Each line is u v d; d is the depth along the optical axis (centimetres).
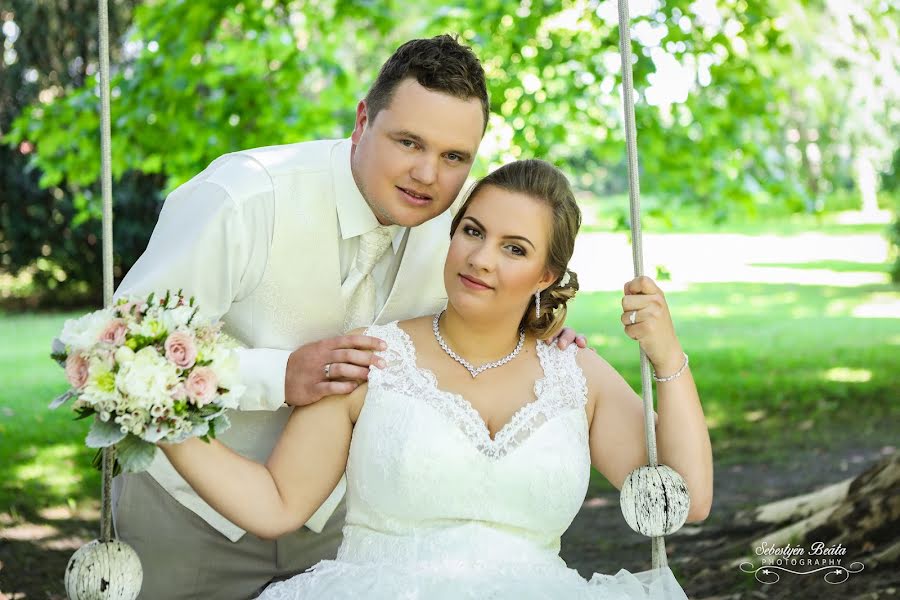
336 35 675
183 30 597
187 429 174
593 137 678
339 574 199
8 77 1002
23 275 1081
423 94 213
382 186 221
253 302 238
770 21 642
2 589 373
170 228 234
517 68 618
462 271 204
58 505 476
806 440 560
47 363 785
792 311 973
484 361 214
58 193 1048
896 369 705
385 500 203
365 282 246
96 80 612
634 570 400
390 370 209
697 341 846
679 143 646
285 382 213
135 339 176
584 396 216
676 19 600
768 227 1752
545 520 207
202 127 600
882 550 362
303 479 205
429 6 710
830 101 1049
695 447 209
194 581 251
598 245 1526
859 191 1750
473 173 623
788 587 352
